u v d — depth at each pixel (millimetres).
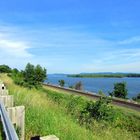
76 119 14594
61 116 12867
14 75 40375
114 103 27359
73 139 8820
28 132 8125
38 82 30484
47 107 14062
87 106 16062
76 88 52094
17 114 6207
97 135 12312
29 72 30031
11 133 4234
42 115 9898
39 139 3889
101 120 15609
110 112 16250
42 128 8531
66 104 17984
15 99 12125
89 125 13984
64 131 9031
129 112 20859
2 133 6941
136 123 17156
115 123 16406
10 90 18453
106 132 12922
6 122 5473
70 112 16188
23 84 28938
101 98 16531
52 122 9484
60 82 62688
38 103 13188
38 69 30391
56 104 17641
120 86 36969
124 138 13883
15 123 6199
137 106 25500
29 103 11891
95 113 15820
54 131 8492
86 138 9719
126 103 27359
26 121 8836
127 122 17328
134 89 108375
